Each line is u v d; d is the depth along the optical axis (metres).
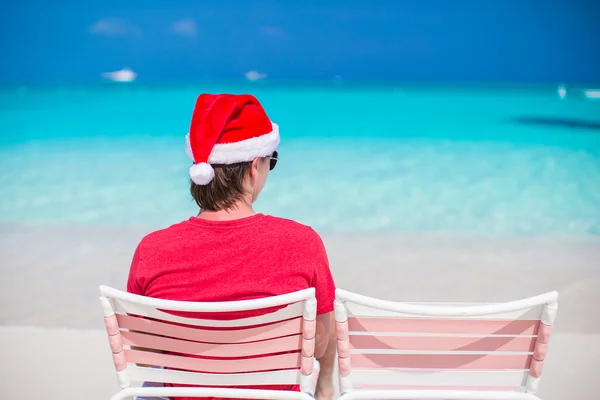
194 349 1.63
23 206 6.75
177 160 10.26
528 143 12.73
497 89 44.69
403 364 1.64
